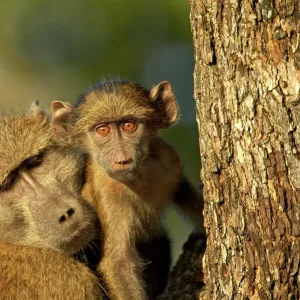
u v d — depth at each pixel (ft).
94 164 36.01
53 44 67.10
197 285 33.91
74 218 33.42
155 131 35.50
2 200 34.63
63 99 67.31
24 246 34.76
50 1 66.74
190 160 59.72
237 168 26.23
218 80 26.37
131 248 34.63
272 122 24.82
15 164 34.42
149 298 36.70
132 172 33.42
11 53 68.64
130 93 35.40
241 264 26.89
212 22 26.14
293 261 25.31
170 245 38.19
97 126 34.71
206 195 28.09
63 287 33.91
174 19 63.52
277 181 25.12
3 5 68.44
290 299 25.71
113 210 34.60
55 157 35.58
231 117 26.07
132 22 63.98
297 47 24.08
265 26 24.48
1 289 33.91
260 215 25.77
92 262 36.47
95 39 64.95
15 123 35.86
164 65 63.77
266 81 24.73
